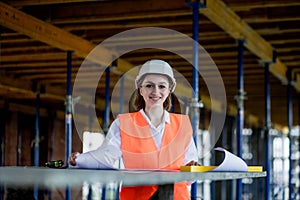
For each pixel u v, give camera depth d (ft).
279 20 23.75
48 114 49.96
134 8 22.80
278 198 55.83
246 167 10.59
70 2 21.21
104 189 30.40
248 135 63.72
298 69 36.19
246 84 43.73
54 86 43.42
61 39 24.62
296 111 59.67
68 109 25.31
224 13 21.09
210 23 24.80
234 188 57.26
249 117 61.46
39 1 20.79
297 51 31.19
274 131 68.59
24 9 23.67
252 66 35.68
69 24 25.02
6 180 6.12
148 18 24.23
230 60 33.01
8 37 27.55
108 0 21.80
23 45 29.43
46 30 23.29
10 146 45.39
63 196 39.93
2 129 43.47
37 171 6.70
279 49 29.84
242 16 23.73
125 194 10.45
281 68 33.73
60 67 35.94
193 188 17.60
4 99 44.34
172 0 22.26
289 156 34.83
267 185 29.22
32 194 24.56
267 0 21.35
